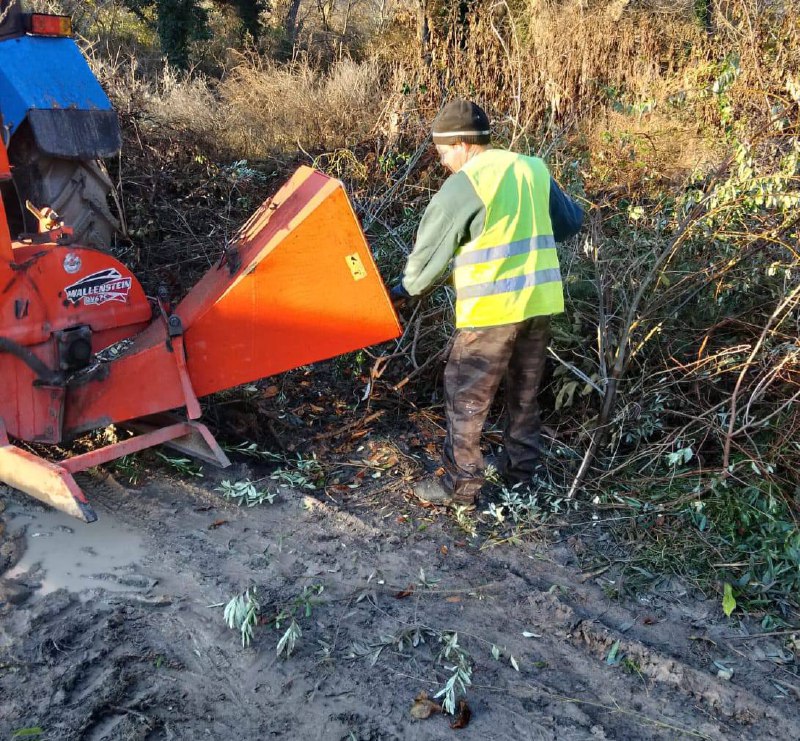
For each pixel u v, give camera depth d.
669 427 3.90
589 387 3.80
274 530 3.33
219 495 3.53
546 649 2.77
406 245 4.95
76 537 3.18
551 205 3.35
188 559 3.10
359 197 5.29
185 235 5.54
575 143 5.78
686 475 3.62
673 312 3.99
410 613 2.90
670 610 2.99
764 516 3.32
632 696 2.59
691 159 5.34
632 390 3.79
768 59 5.12
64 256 3.17
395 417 4.25
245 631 2.69
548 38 7.26
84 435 3.76
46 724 2.33
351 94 7.64
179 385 3.37
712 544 3.29
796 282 3.79
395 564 3.17
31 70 3.95
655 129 5.75
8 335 3.08
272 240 3.29
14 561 3.01
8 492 3.38
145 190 5.66
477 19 6.79
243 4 13.19
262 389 4.30
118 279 3.37
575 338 4.04
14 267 3.04
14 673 2.51
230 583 2.98
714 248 4.17
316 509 3.46
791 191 3.78
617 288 3.93
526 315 3.21
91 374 3.27
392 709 2.48
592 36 7.46
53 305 3.17
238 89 8.72
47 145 3.94
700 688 2.62
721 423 3.63
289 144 7.16
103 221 4.51
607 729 2.45
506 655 2.73
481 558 3.24
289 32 14.01
